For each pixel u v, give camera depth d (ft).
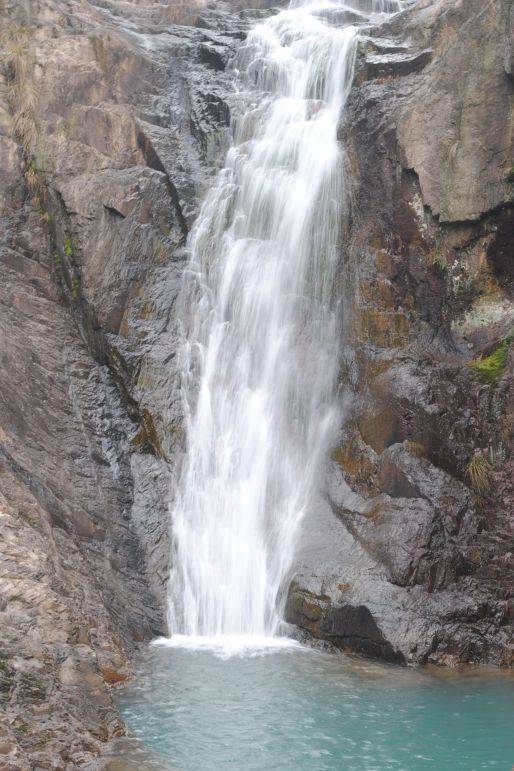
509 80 42.42
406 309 45.68
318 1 67.21
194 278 48.26
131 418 44.39
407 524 38.45
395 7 66.03
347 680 33.14
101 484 40.88
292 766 25.73
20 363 42.88
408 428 41.06
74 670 27.14
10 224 48.70
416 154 44.93
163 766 25.14
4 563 30.53
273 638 38.32
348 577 37.83
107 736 26.50
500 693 32.22
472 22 44.01
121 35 58.29
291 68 54.54
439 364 43.16
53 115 51.62
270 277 47.70
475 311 44.34
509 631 37.04
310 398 45.03
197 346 46.37
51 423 41.75
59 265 48.34
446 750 27.04
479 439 41.32
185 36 61.62
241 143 52.95
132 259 47.42
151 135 52.21
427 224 45.11
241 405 45.29
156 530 40.63
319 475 43.09
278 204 49.08
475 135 43.29
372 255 46.55
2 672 25.80
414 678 33.76
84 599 34.14
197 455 43.39
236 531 41.65
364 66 49.96
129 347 45.34
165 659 34.71
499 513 39.70
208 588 39.70
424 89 45.68
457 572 38.06
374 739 27.78
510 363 42.24
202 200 51.01
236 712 29.55
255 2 69.41
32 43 54.19
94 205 47.57
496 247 43.75
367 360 44.65
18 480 36.81
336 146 48.67
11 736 23.75
